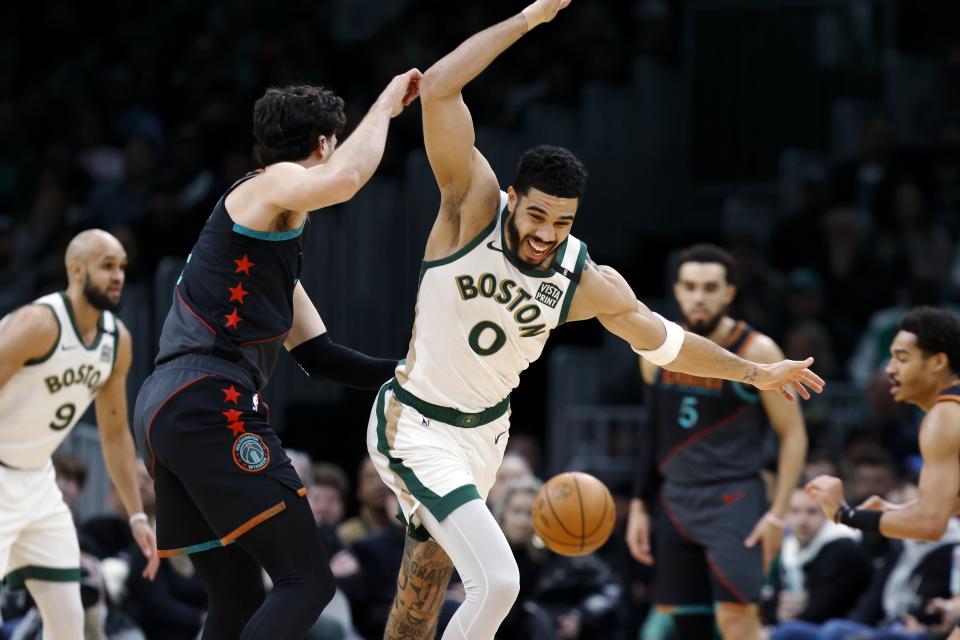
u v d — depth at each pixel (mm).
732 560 9922
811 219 18797
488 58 6824
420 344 7215
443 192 7082
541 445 18578
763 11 20797
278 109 7113
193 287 7078
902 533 8211
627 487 14281
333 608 11148
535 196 6746
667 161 20594
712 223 20750
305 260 16656
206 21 22922
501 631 11352
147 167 19922
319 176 6672
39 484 9219
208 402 6906
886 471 12922
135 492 9461
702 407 10055
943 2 21422
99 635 10117
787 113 20797
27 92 23047
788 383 7566
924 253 18297
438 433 7254
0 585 10594
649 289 20312
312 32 21516
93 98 22203
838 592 12070
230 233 7000
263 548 6906
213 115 19781
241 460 6895
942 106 20375
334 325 16844
